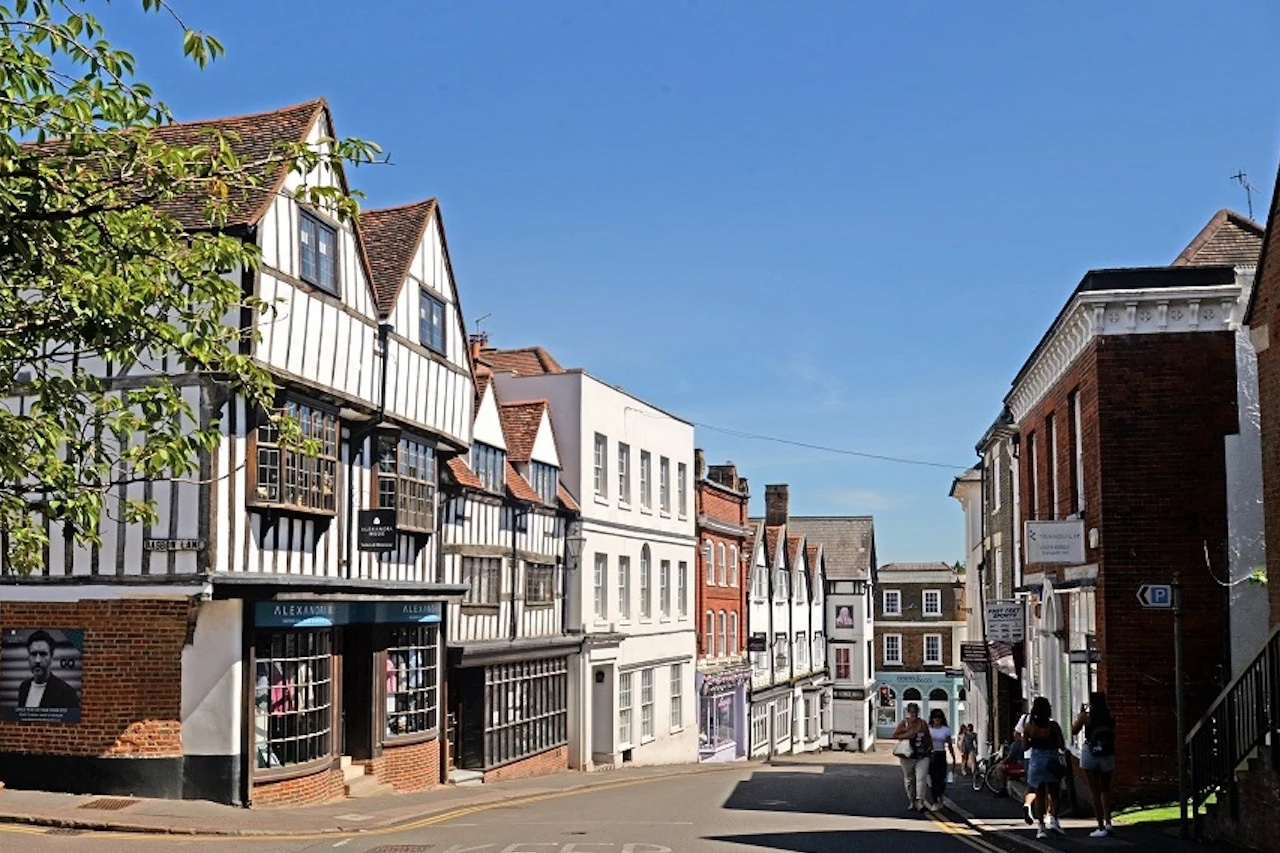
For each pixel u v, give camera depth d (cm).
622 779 2731
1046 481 2228
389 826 1619
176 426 1030
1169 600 1388
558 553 2955
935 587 7025
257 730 1673
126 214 948
